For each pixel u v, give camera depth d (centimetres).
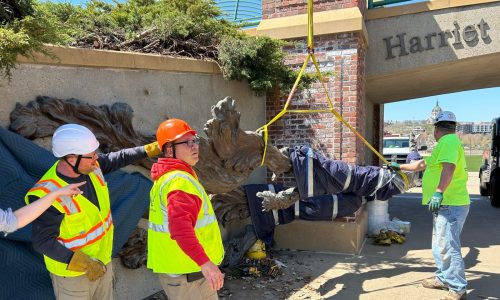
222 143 439
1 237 284
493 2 717
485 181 1220
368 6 793
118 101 412
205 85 554
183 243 238
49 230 239
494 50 723
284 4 711
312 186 498
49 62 338
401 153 1917
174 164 267
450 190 442
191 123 525
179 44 607
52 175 249
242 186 604
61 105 341
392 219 856
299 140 693
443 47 747
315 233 648
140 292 447
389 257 615
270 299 464
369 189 513
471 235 750
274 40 616
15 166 295
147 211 423
